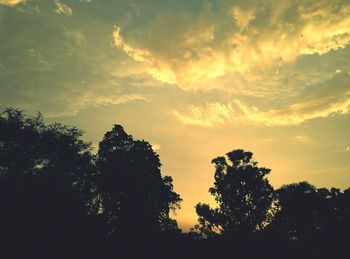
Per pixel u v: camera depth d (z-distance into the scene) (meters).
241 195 48.75
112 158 49.62
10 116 44.19
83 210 43.59
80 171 47.59
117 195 47.66
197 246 49.34
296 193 51.72
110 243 44.38
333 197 52.53
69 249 38.41
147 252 46.91
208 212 49.19
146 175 49.81
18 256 33.91
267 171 50.47
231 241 47.16
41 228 36.34
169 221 50.75
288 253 47.22
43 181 40.91
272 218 50.03
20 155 41.81
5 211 35.31
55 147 44.19
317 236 49.78
